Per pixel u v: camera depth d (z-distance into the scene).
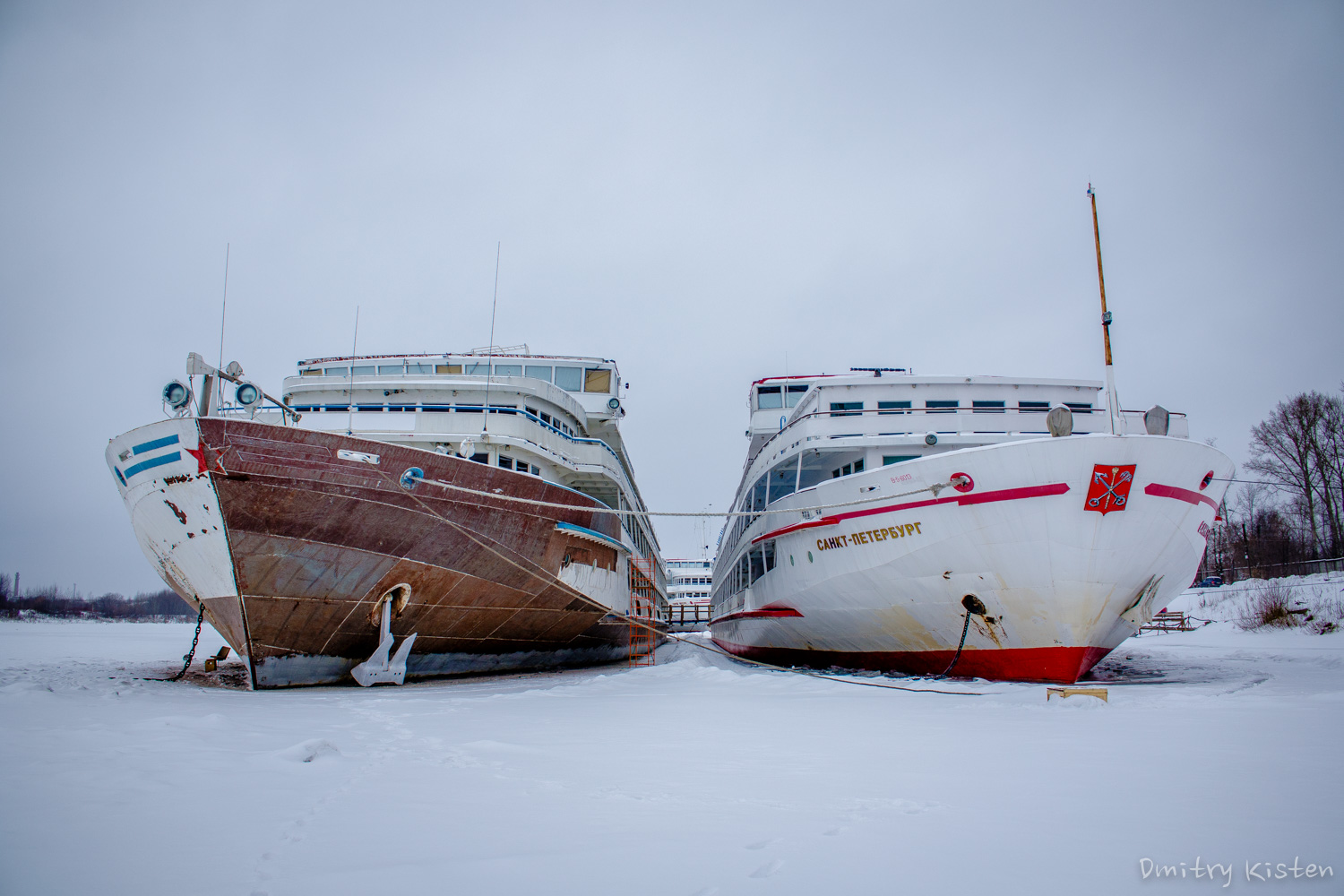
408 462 13.62
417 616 15.03
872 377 17.28
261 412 17.33
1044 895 3.37
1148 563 12.99
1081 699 10.89
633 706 11.27
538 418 19.70
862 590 15.86
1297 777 5.82
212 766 6.04
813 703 11.56
